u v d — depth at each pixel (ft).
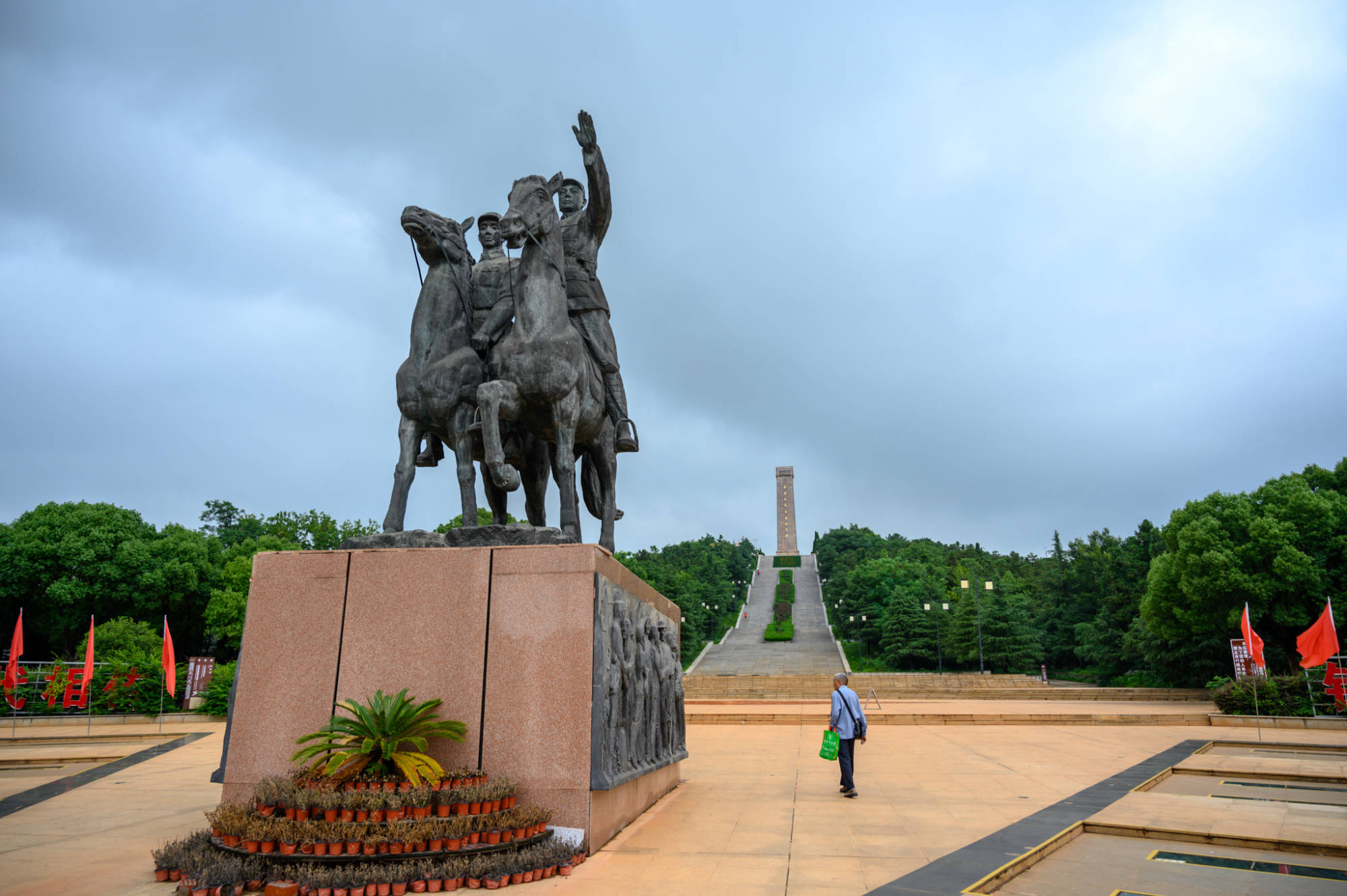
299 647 25.76
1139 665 137.59
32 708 76.18
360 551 26.30
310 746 24.57
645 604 31.89
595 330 34.58
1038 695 106.42
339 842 19.58
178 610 129.18
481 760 23.65
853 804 31.45
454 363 30.17
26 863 22.65
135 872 21.45
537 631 24.45
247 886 19.25
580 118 32.71
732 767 43.21
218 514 197.77
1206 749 53.78
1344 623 93.04
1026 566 285.02
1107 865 23.48
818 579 322.75
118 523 124.36
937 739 58.54
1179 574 102.17
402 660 25.00
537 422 31.40
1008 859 22.47
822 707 81.76
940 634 171.12
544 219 30.45
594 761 23.20
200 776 42.50
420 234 30.91
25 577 117.60
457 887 19.35
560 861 20.83
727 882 20.03
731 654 185.06
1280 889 21.04
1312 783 40.01
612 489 36.58
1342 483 105.50
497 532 26.73
